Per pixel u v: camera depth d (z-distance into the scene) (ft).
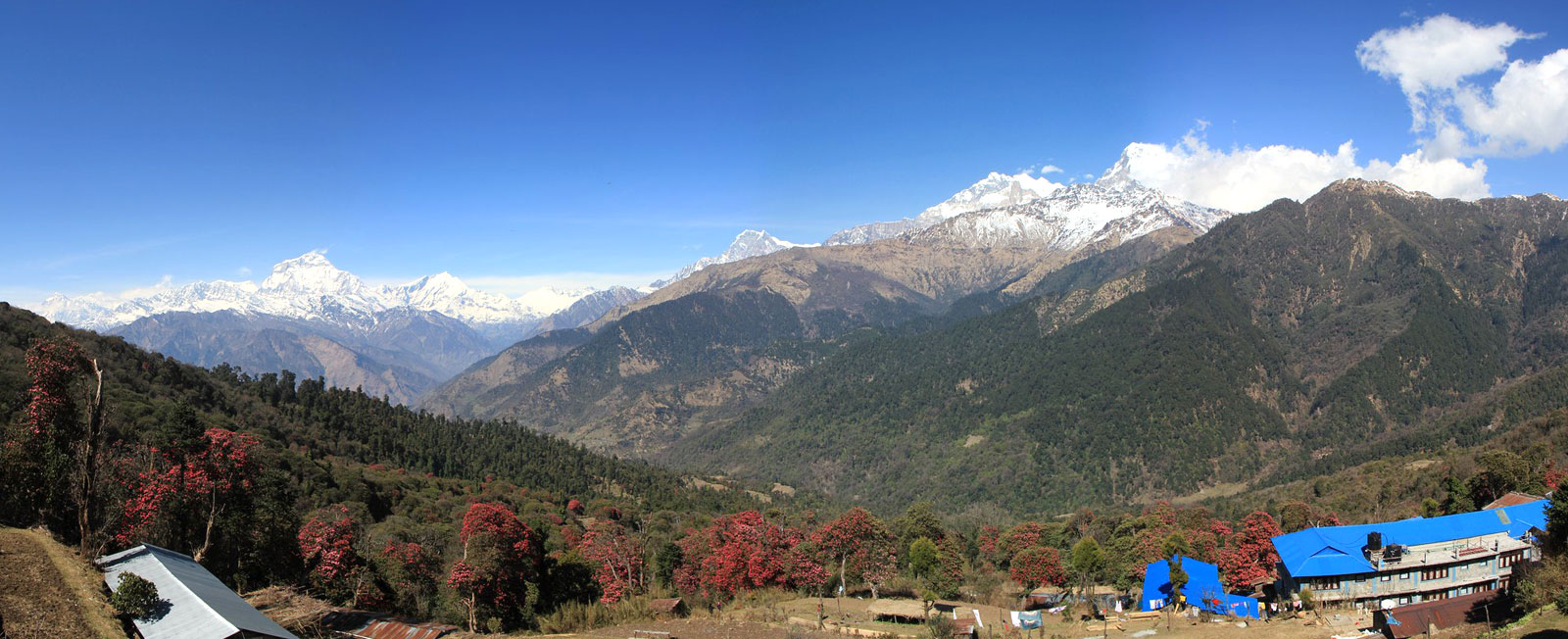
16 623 124.77
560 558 295.48
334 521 242.58
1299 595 257.75
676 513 559.79
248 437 224.33
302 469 370.94
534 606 259.80
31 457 164.66
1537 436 458.91
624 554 314.96
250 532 205.36
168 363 472.03
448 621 237.04
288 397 572.51
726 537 325.21
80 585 141.38
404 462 538.88
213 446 204.54
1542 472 348.79
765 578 295.69
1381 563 256.32
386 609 230.68
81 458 168.66
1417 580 257.55
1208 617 252.42
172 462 195.42
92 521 175.52
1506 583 237.04
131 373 419.54
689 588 298.15
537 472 611.06
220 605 144.66
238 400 496.23
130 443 267.39
